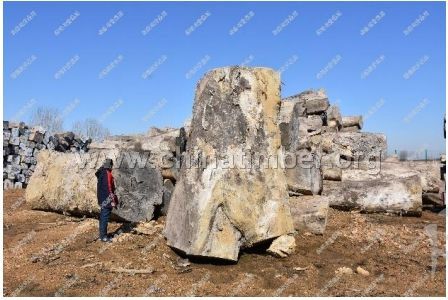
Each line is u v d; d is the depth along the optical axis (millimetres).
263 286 6551
